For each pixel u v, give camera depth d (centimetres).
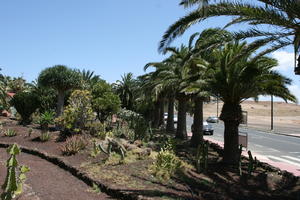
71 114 1589
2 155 1180
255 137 3572
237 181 1133
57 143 1466
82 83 2469
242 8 845
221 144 2406
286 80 1289
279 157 2002
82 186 855
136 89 4609
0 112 2881
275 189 1073
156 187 862
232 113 1377
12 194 563
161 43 959
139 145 1605
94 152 1209
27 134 1647
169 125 3156
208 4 809
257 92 1350
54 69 2253
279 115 11631
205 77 1420
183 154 1594
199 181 1036
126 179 902
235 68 1286
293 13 780
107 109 2450
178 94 2320
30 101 2150
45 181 854
